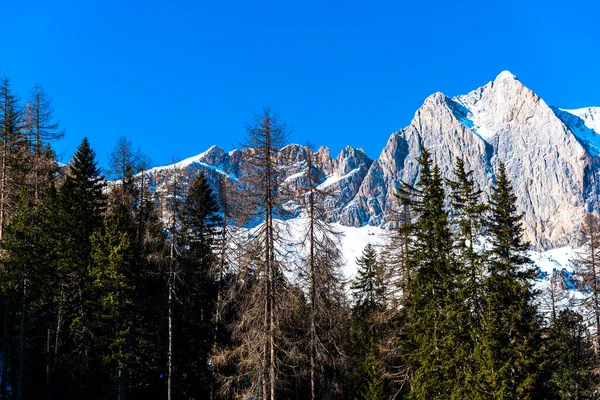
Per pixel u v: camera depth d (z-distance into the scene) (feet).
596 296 107.04
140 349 102.68
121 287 98.73
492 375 79.92
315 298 74.59
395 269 98.58
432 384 88.38
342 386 94.43
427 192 94.43
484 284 85.10
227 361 73.51
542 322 94.73
